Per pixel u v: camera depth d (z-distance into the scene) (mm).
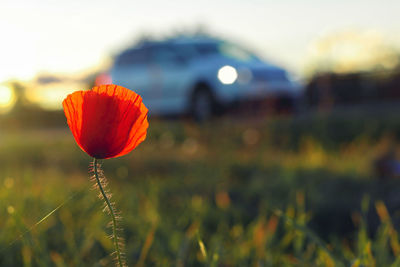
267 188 4375
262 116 9500
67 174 5738
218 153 6730
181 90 10422
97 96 938
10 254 2248
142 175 5477
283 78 9781
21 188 3557
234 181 5086
